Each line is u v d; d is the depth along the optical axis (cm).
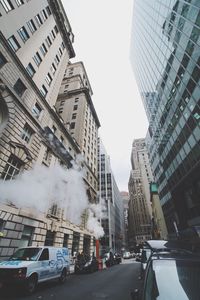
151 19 3356
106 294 746
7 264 776
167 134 2948
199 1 1766
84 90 4525
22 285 751
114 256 2756
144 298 287
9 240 1264
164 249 732
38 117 2002
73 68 5372
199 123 1942
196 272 317
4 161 1336
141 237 10519
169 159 2984
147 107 4119
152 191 5384
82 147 3644
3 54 1534
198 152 2011
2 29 1619
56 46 2928
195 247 1057
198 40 1833
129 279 1148
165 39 2736
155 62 3253
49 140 2077
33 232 1562
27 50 1975
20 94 1723
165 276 324
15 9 1842
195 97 1981
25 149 1555
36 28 2300
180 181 2517
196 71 1922
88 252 3044
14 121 1498
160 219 4822
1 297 679
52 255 1007
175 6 2352
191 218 2308
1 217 1220
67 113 4238
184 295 285
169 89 2705
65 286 941
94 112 5203
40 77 2220
